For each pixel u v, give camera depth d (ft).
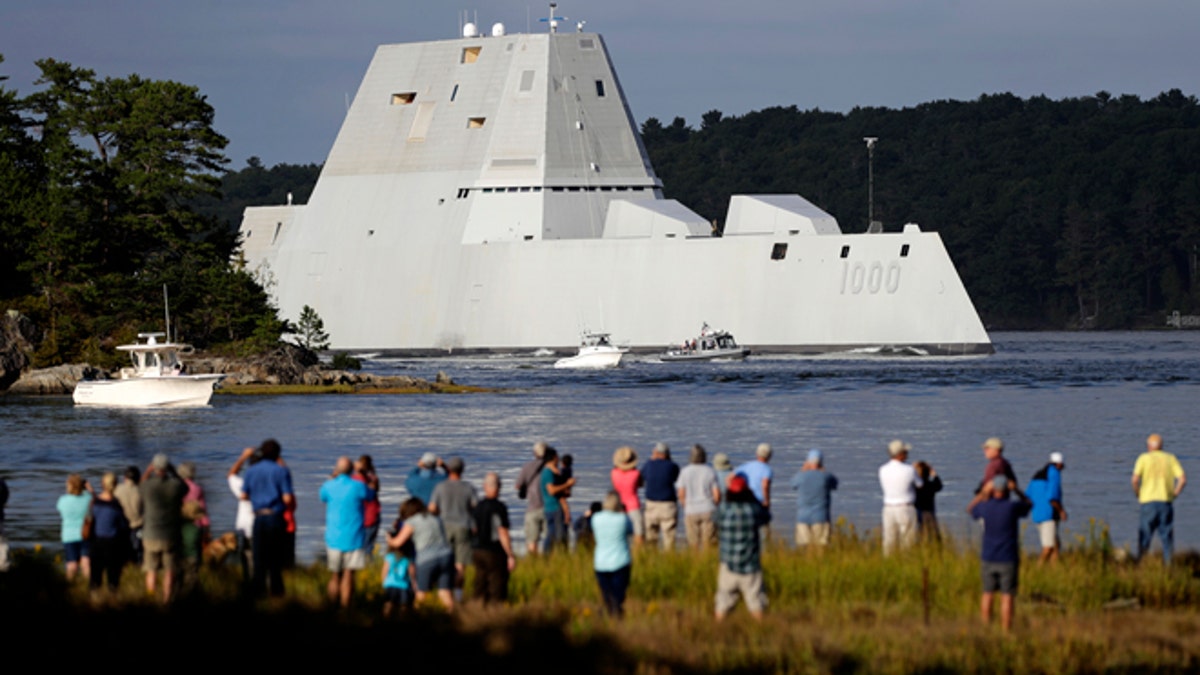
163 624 335.26
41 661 313.73
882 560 393.50
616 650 316.60
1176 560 415.85
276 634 328.70
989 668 314.76
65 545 398.01
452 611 340.59
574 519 525.75
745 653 317.42
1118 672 312.09
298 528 515.50
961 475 646.74
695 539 408.46
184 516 371.35
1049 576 391.65
